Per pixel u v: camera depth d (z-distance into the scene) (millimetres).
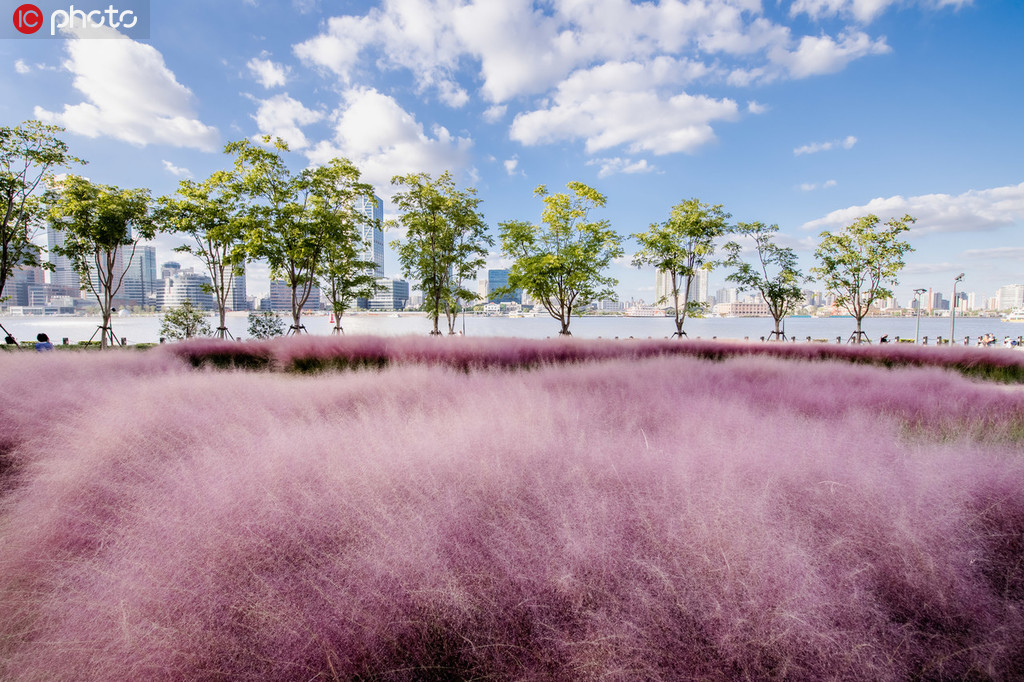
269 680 971
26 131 12727
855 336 19859
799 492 1464
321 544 1224
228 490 1460
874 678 952
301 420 2672
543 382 3998
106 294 16047
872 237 18781
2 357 4559
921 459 1758
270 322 15289
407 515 1337
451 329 19922
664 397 3289
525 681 979
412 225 16344
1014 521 1308
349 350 6625
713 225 17953
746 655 966
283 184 14602
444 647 1035
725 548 1128
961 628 1037
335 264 17781
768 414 2812
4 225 13375
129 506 1540
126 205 15391
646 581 1089
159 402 2830
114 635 998
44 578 1217
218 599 1068
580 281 16938
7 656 1014
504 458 1744
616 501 1405
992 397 3623
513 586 1100
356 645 1015
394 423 2326
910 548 1159
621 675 954
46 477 1778
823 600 1033
